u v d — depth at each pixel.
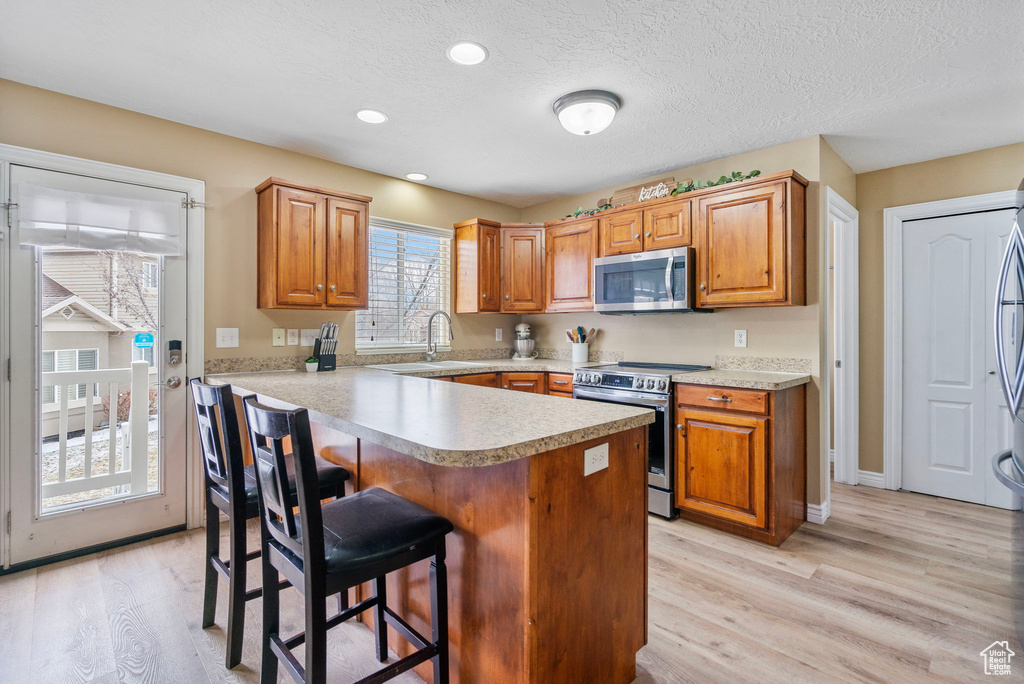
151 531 2.57
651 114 2.56
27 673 1.56
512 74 2.19
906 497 3.23
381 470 1.69
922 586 2.11
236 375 2.78
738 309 3.13
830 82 2.23
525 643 1.19
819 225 2.80
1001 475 1.62
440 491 1.45
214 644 1.71
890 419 3.36
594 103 2.32
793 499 2.68
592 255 3.57
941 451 3.22
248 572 2.24
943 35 1.87
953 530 2.70
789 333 2.90
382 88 2.31
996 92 2.31
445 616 1.30
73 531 2.36
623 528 1.50
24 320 2.24
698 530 2.71
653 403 2.88
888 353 3.36
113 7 1.72
